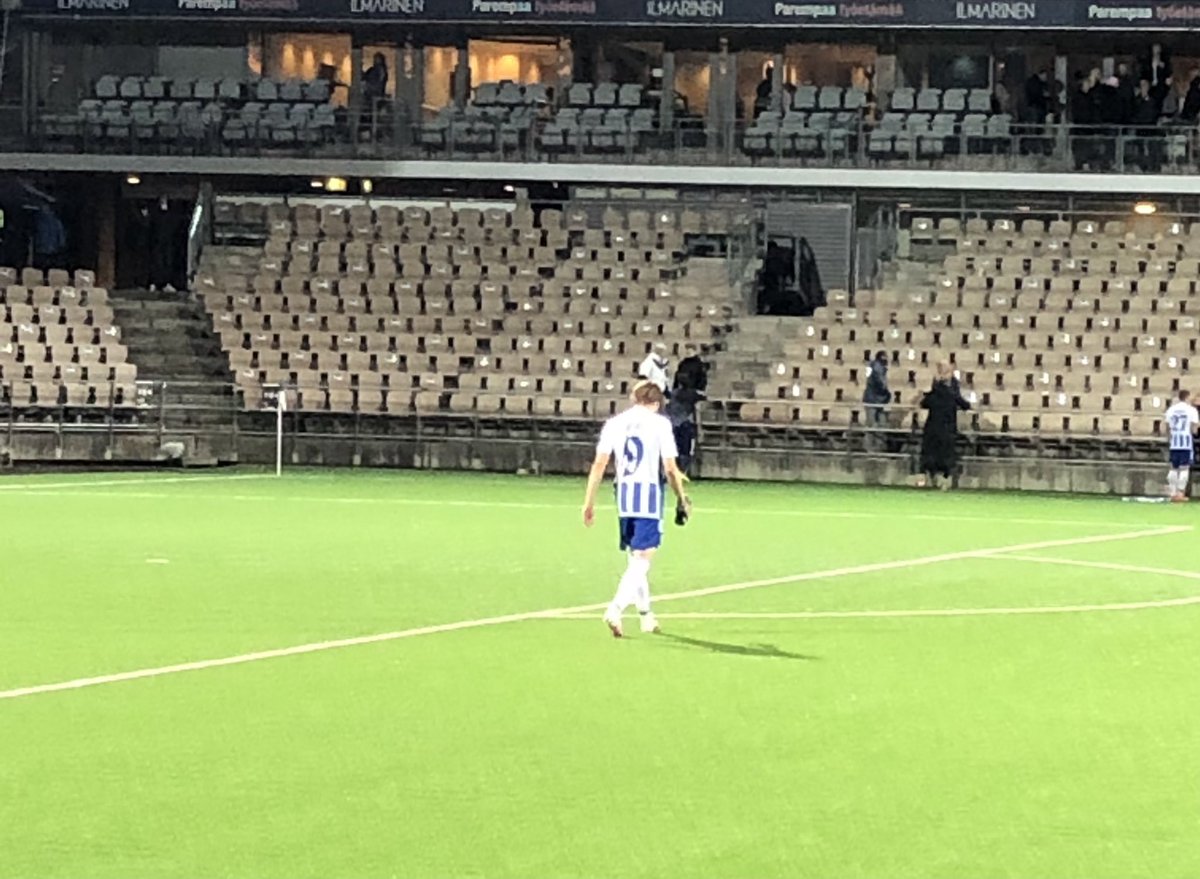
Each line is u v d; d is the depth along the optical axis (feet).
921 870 25.64
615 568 63.26
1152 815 28.99
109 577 58.65
